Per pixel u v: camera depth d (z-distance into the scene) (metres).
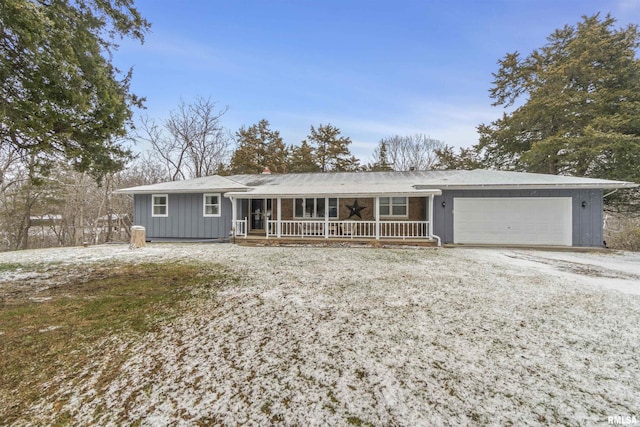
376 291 5.02
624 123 13.51
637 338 3.26
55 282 5.73
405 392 2.35
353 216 13.08
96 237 19.92
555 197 10.58
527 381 2.49
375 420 2.05
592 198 10.32
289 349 3.04
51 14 4.72
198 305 4.37
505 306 4.27
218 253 9.22
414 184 11.79
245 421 2.05
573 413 2.11
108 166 6.79
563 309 4.13
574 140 14.16
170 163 24.17
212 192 13.05
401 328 3.54
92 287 5.36
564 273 6.34
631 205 15.18
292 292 4.98
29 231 20.80
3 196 17.47
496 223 10.97
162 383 2.48
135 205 13.70
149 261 7.82
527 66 19.06
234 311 4.12
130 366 2.75
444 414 2.10
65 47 4.82
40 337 3.33
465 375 2.57
